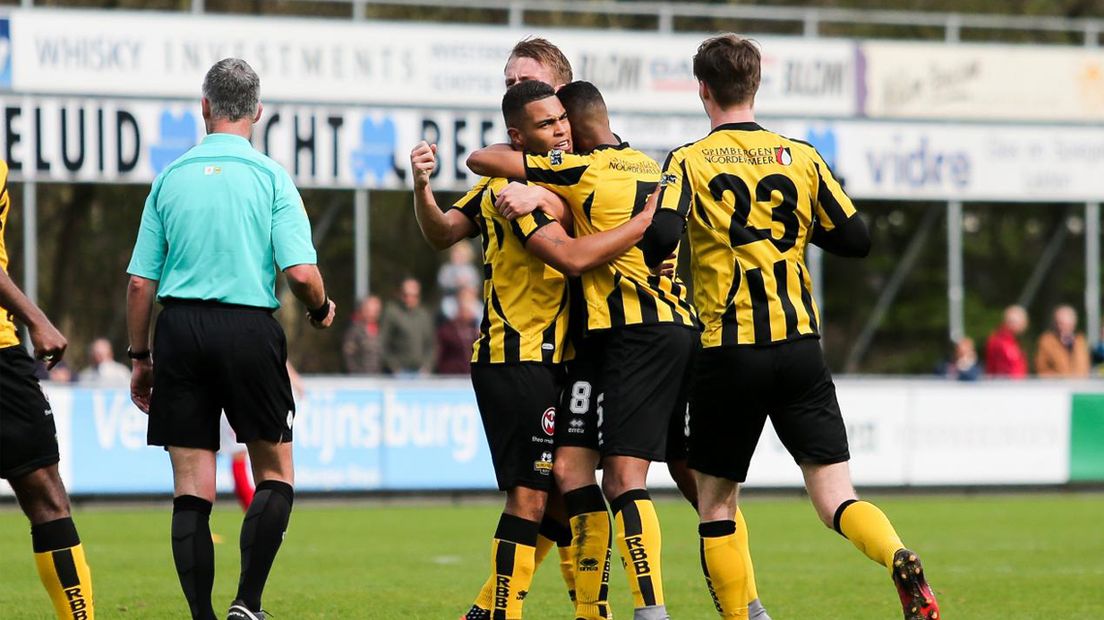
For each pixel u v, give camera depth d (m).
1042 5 101.69
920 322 93.44
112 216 68.38
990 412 62.84
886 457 61.78
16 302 19.06
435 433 58.12
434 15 78.69
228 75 21.73
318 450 56.47
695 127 61.91
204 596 20.64
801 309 20.80
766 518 50.41
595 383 21.25
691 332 21.39
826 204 21.09
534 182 21.16
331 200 71.62
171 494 55.81
